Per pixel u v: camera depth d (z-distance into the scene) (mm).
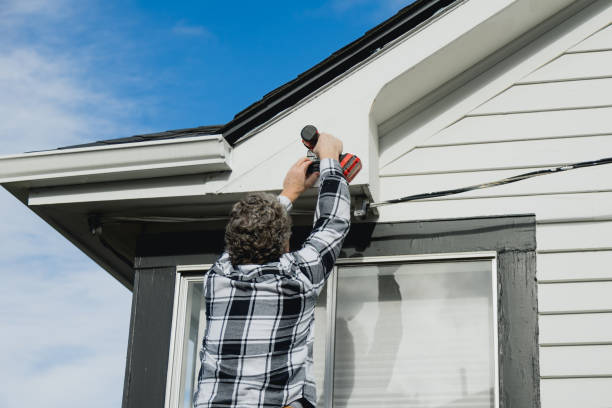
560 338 4430
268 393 3297
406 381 4574
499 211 4730
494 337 4520
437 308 4676
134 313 4961
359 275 4824
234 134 4777
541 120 4879
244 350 3336
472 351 4551
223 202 4855
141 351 4859
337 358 4684
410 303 4715
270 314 3389
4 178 4895
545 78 4965
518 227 4676
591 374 4336
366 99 4715
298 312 3422
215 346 3373
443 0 4797
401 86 4797
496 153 4855
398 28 4805
